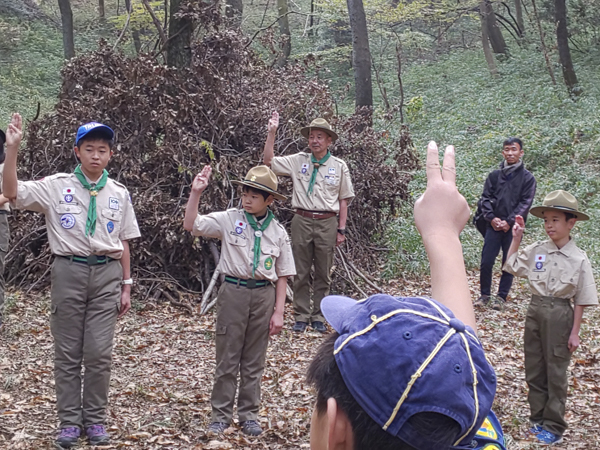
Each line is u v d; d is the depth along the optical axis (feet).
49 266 25.75
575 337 15.08
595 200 41.81
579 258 15.11
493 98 63.21
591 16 74.38
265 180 15.03
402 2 77.92
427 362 2.87
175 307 24.84
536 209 15.53
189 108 26.48
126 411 16.05
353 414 2.90
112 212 14.39
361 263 29.68
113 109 26.43
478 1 75.61
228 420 15.17
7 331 21.06
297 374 18.94
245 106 28.50
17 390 16.93
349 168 29.60
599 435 15.67
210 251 26.53
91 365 14.14
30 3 89.40
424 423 2.81
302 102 29.04
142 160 27.25
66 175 14.30
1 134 18.25
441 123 60.75
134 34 69.05
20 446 13.53
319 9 80.94
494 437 3.39
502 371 19.77
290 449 14.21
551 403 15.29
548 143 49.65
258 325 15.21
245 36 31.55
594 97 58.70
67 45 62.44
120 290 14.69
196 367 19.40
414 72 80.33
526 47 79.51
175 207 26.03
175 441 14.39
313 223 23.25
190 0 29.45
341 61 82.89
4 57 73.36
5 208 19.15
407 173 31.40
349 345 3.00
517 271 15.99
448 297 3.62
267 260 15.05
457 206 4.02
